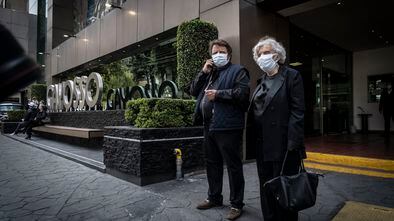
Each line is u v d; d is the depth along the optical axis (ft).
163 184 13.96
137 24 32.68
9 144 31.65
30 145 30.55
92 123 29.14
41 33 69.31
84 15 51.44
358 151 19.93
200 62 19.84
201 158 16.39
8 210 10.71
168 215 9.94
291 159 7.52
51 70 58.34
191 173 15.79
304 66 29.37
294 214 7.57
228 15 21.16
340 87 37.24
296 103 7.46
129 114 17.60
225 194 12.18
